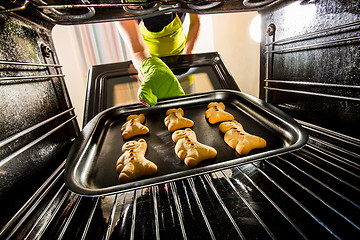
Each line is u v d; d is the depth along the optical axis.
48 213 0.57
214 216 0.52
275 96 1.18
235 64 3.22
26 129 0.64
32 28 0.83
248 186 0.62
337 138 0.74
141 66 1.33
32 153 0.71
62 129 0.95
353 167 0.61
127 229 0.51
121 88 1.38
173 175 0.55
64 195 0.64
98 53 3.03
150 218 0.54
